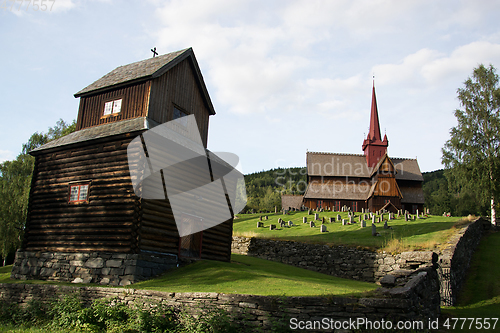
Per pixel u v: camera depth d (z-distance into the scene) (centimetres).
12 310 1219
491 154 3288
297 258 2377
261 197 9381
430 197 8831
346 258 2169
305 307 775
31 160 3566
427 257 1574
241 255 2425
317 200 5375
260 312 800
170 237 1499
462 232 2038
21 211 3225
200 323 825
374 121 6141
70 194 1558
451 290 1418
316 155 5919
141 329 866
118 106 1702
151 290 987
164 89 1709
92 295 1091
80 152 1592
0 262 3925
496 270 1755
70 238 1494
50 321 1065
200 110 1986
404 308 742
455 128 3481
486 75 3456
